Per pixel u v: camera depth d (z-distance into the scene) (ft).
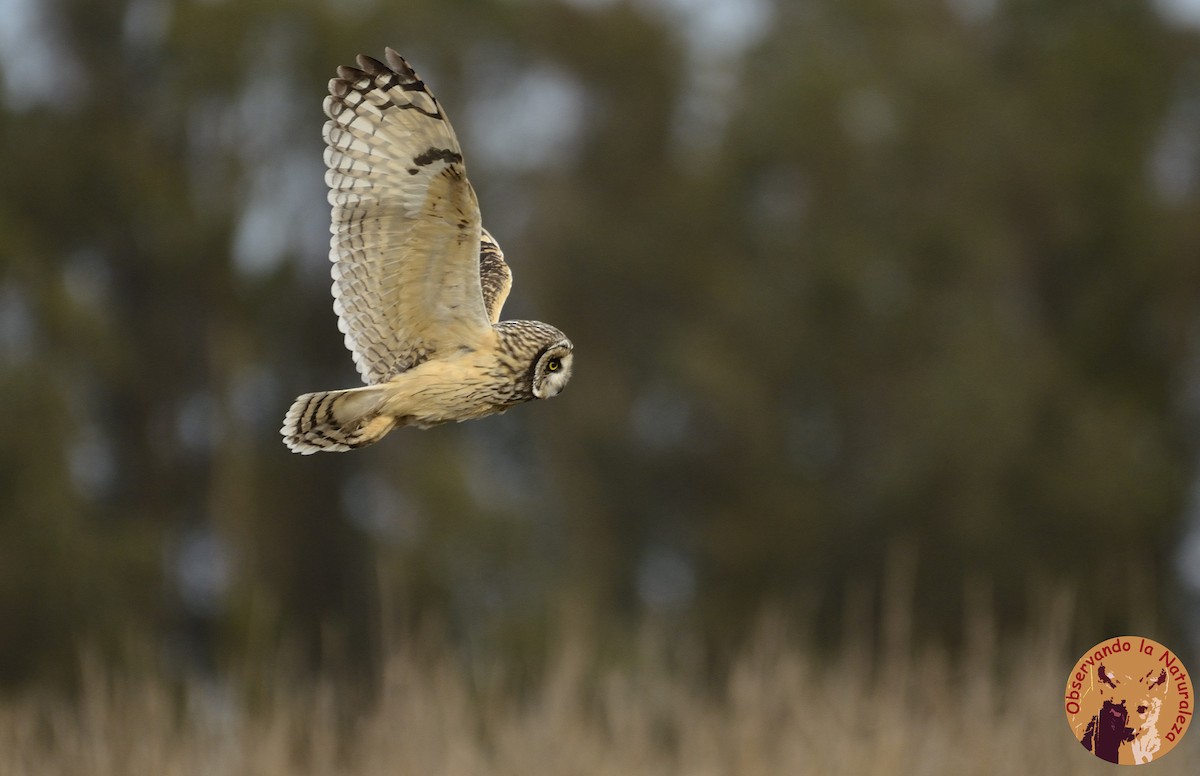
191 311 135.23
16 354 121.90
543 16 166.09
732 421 155.74
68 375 126.00
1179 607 141.90
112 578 119.44
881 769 57.52
